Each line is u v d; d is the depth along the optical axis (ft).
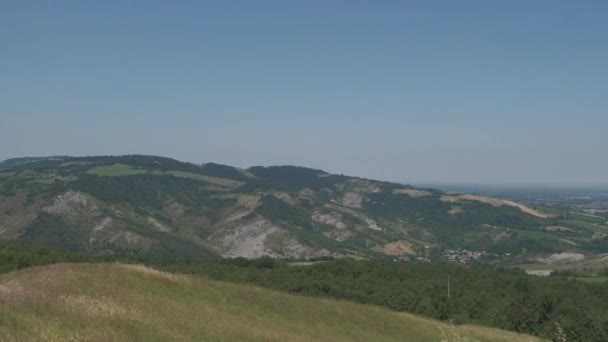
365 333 134.00
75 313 52.85
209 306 110.73
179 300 107.76
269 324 109.19
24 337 40.65
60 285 92.48
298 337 91.66
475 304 233.76
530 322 209.36
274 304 132.57
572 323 193.88
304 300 145.89
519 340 188.96
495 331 205.16
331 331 124.77
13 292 57.26
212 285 130.31
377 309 162.50
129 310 64.34
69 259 246.06
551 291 239.91
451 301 238.89
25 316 47.24
